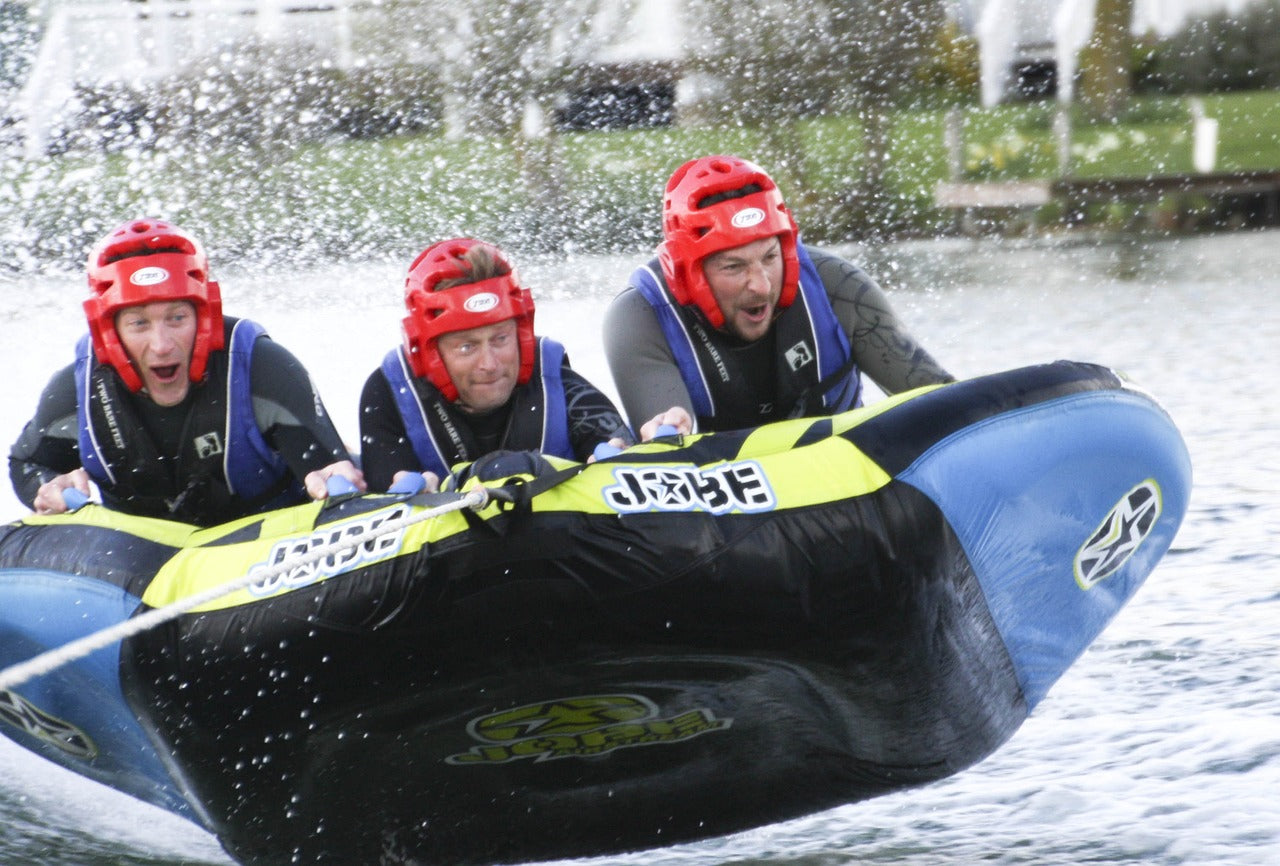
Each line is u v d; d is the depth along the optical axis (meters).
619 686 13.02
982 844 14.59
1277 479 25.64
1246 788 15.05
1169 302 45.91
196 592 13.30
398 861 15.09
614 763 14.41
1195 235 64.25
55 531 14.62
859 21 64.56
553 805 14.88
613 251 50.41
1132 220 67.06
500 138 59.78
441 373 14.86
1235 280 50.09
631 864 15.40
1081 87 79.19
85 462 16.27
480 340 14.67
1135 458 15.32
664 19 65.56
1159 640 19.25
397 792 14.26
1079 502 14.82
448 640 12.45
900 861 14.46
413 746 13.66
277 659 12.87
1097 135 75.62
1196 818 14.55
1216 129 71.00
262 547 13.35
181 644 13.17
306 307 35.94
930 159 71.62
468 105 60.16
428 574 12.33
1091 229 66.44
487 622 12.34
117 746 15.25
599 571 12.23
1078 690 18.02
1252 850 13.78
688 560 12.32
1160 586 21.20
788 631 12.65
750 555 12.47
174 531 14.24
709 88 65.75
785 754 14.55
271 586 12.93
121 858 15.52
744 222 15.65
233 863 15.50
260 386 16.03
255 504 16.47
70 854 15.57
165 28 57.47
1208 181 65.00
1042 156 71.94
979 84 78.25
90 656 13.70
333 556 12.79
